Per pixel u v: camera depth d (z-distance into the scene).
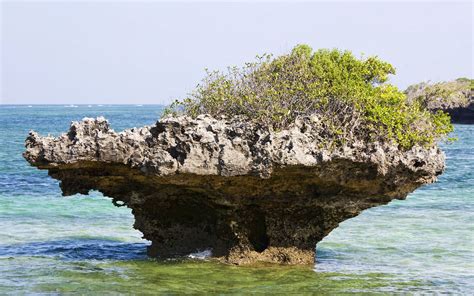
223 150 19.33
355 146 20.08
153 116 182.75
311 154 19.58
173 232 23.67
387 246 27.48
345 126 20.61
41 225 31.02
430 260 24.97
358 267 23.52
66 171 20.95
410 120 21.28
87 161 20.02
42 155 19.92
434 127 21.44
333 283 21.19
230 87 22.61
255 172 19.41
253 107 21.39
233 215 21.81
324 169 19.95
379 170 20.09
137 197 22.11
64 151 19.84
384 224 32.59
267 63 23.02
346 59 23.12
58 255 24.36
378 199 21.73
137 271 21.92
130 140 19.92
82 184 21.84
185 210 22.98
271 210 22.02
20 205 36.59
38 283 20.48
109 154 19.84
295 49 23.44
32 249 25.48
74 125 20.06
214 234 23.22
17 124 139.88
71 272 21.81
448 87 129.25
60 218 32.94
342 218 22.47
